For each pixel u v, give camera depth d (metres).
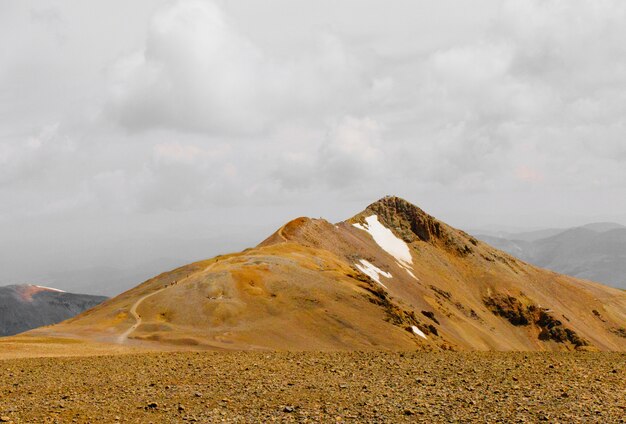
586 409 19.83
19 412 21.67
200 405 22.34
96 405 22.67
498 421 19.00
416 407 21.25
